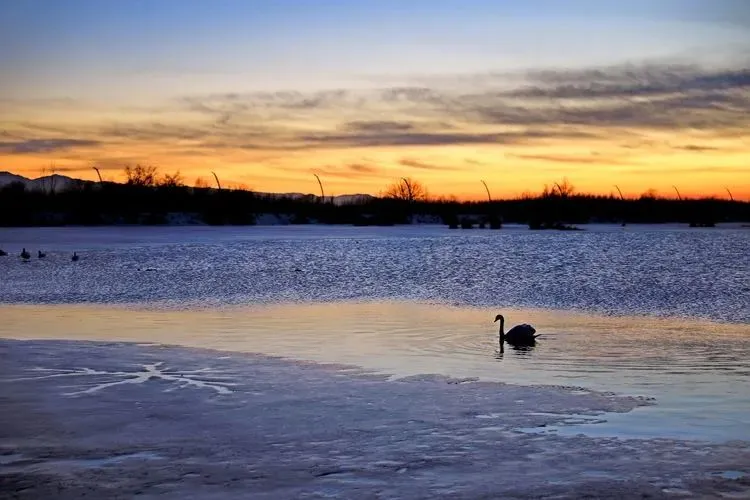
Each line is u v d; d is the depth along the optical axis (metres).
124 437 12.09
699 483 10.04
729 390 15.80
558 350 21.11
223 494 9.70
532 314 29.84
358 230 139.75
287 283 43.94
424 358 19.83
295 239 99.94
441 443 11.80
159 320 27.98
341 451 11.41
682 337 23.52
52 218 150.88
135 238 99.75
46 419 13.07
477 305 33.31
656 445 11.70
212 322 27.42
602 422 13.09
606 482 10.08
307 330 25.28
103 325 26.47
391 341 22.78
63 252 71.19
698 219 184.75
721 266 53.25
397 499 9.52
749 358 19.86
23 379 16.19
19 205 150.12
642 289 38.94
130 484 10.05
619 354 20.52
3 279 46.62
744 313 29.69
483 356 20.20
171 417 13.23
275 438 12.05
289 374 17.00
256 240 96.25
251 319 28.36
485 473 10.44
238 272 51.22
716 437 12.20
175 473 10.45
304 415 13.41
